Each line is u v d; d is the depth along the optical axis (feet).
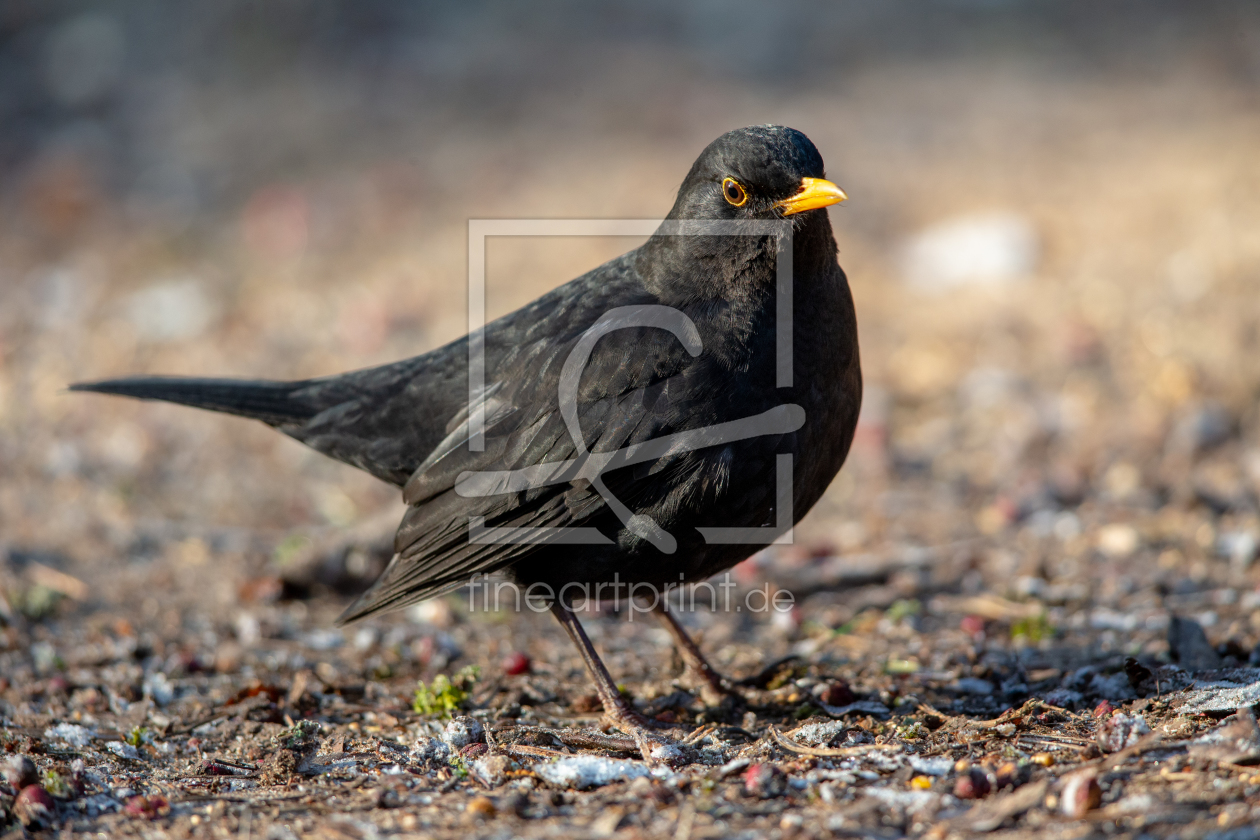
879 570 36.32
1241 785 20.18
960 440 44.98
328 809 21.79
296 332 52.34
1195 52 73.56
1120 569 35.35
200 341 52.21
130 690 28.35
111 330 53.42
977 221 56.24
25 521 41.34
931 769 22.30
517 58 76.02
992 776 21.25
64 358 51.57
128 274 57.67
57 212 62.44
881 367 48.83
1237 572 34.37
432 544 26.66
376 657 31.30
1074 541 37.58
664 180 60.08
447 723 25.70
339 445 29.53
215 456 45.75
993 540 38.32
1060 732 23.89
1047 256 53.88
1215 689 24.20
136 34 77.46
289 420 30.04
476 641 32.50
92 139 68.69
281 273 56.95
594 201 58.90
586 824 20.77
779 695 27.84
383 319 51.78
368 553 36.42
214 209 62.69
